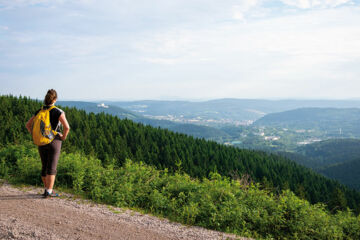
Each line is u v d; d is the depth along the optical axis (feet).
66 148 73.72
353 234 24.52
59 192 19.94
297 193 181.27
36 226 12.68
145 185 23.56
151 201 20.80
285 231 21.71
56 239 11.58
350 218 25.94
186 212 19.06
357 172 441.68
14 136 65.77
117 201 19.30
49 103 16.96
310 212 23.35
